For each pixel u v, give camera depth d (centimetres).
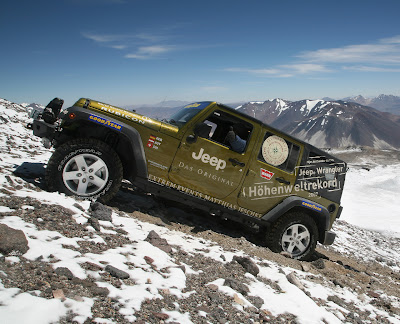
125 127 533
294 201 644
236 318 332
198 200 596
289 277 482
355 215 1661
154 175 564
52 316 241
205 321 307
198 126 548
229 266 454
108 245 394
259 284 433
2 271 275
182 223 633
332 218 690
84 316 253
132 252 395
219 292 371
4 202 414
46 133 520
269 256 588
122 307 281
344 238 1120
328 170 683
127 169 586
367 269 823
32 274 285
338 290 541
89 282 297
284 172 638
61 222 409
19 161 698
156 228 532
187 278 382
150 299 307
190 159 575
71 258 329
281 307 387
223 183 601
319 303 450
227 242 591
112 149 528
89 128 562
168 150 562
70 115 511
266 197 634
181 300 327
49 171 502
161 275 363
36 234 354
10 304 238
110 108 541
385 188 2391
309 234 663
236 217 635
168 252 439
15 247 306
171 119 622
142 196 700
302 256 661
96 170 519
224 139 596
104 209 482
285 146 633
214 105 576
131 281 328
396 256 1093
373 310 498
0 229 307
